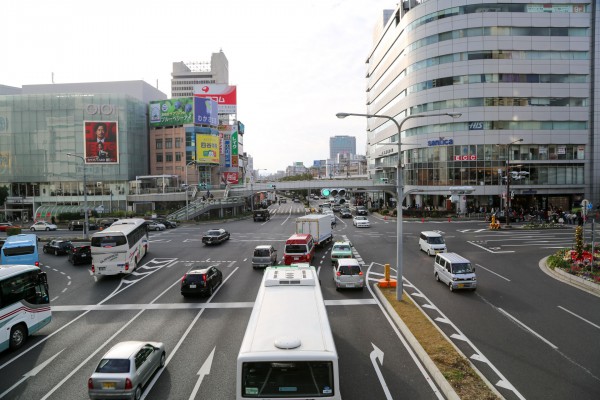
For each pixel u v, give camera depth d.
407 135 80.12
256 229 59.00
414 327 17.66
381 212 76.06
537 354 15.20
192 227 63.31
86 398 12.74
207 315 20.50
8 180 89.62
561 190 70.44
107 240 29.03
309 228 39.47
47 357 15.85
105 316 20.72
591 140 70.38
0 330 15.91
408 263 32.50
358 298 22.98
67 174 89.62
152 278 29.12
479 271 29.41
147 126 104.56
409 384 13.16
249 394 9.77
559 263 29.47
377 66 105.69
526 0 69.38
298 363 9.81
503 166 70.25
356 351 15.74
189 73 193.88
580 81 70.00
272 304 12.91
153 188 93.56
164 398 12.52
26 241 32.59
